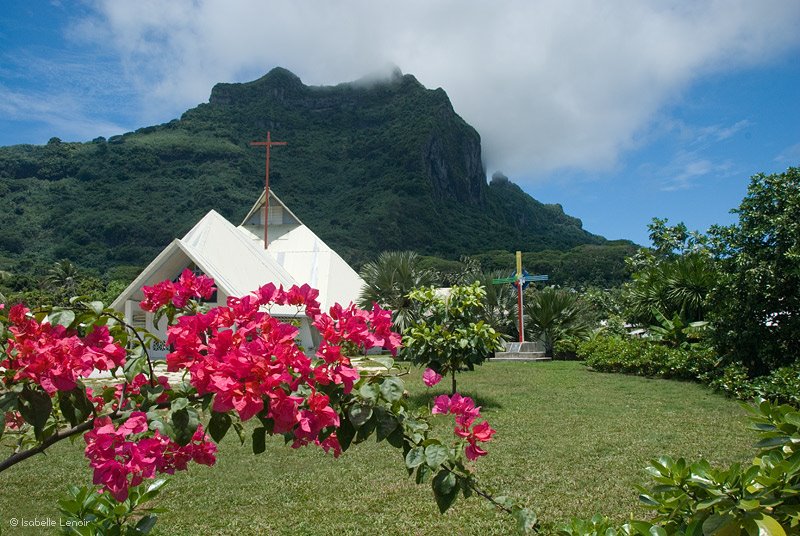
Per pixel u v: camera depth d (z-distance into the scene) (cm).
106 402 221
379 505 454
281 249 2888
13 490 500
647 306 1608
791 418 172
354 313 205
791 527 153
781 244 988
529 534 375
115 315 196
